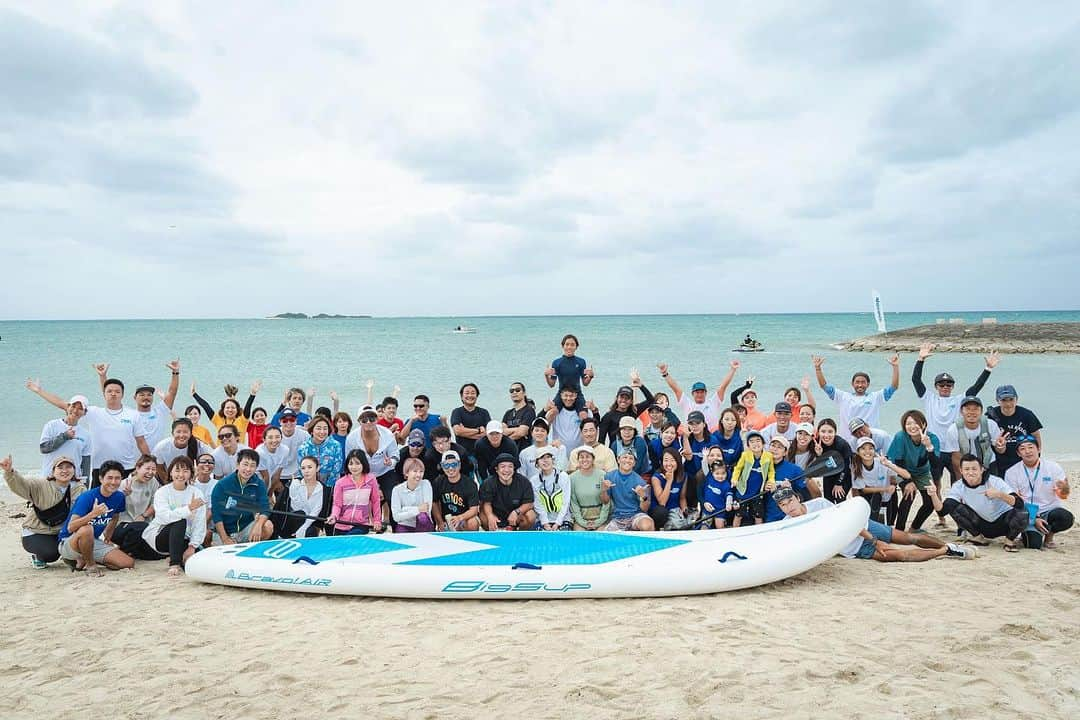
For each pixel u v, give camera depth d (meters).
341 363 41.44
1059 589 6.48
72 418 8.50
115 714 4.39
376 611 6.24
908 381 29.53
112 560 7.60
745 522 8.22
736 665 4.91
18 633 5.75
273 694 4.63
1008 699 4.36
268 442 8.61
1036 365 37.28
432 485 8.38
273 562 6.84
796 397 10.45
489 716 4.28
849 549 7.75
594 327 118.12
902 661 4.92
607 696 4.50
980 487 8.04
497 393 26.75
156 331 104.94
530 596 6.45
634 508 8.34
